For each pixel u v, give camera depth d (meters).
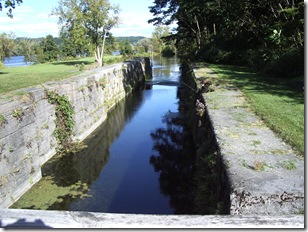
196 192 8.32
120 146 14.87
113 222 3.30
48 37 68.12
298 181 4.50
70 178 11.30
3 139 9.02
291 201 4.11
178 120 18.95
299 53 14.13
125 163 12.79
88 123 16.53
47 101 12.49
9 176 9.23
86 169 12.11
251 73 16.25
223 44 24.70
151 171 11.91
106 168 12.28
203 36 33.56
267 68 15.60
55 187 10.59
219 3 23.52
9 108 9.53
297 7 14.88
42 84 13.54
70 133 13.96
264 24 19.34
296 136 6.27
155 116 20.23
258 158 5.33
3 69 29.16
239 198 4.22
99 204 9.52
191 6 29.06
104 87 20.22
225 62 23.00
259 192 4.21
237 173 4.78
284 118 7.56
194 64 22.88
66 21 34.47
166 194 9.94
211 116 7.99
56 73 19.98
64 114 13.38
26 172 10.25
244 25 21.44
